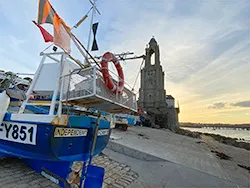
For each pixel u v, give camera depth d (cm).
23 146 388
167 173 598
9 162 532
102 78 391
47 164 464
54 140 346
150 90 4669
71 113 443
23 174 463
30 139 367
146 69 4938
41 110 533
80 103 410
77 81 378
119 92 451
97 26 705
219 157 1058
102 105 445
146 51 5244
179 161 738
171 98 5275
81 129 414
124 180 520
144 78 4884
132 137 1302
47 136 341
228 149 1577
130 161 718
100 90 370
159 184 509
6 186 389
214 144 1869
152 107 4462
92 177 409
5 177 432
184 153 964
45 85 478
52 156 356
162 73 4903
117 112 593
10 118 412
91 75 357
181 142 1550
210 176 590
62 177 419
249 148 1980
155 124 3659
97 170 418
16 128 401
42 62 503
